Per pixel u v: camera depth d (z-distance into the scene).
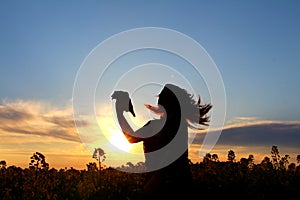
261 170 11.01
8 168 11.05
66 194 10.04
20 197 9.97
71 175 10.97
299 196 10.11
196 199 7.35
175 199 7.15
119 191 9.48
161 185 7.15
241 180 10.34
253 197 9.91
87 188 9.81
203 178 10.36
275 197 9.98
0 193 10.02
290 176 10.96
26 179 10.65
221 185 9.99
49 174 11.17
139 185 9.42
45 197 10.02
